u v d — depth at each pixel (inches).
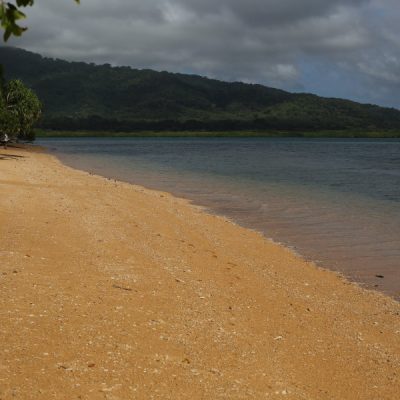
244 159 2810.0
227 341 328.2
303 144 6456.7
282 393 267.4
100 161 2396.7
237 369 289.3
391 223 817.5
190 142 6968.5
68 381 251.3
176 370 277.9
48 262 460.4
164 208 869.2
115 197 935.0
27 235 556.1
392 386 293.4
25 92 2464.3
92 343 298.0
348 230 757.3
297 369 301.6
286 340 345.4
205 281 461.4
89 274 437.7
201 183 1421.0
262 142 7396.7
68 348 287.9
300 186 1393.9
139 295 396.8
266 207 978.7
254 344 330.0
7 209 698.2
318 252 621.9
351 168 2210.9
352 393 279.9
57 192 922.1
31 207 733.3
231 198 1102.4
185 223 745.0
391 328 391.2
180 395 251.8
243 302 415.5
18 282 393.1
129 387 253.1
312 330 371.6
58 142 6151.6
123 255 516.1
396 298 463.5
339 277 522.3
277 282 490.3
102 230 624.7
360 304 443.5
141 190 1168.2
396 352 345.1
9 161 1808.6
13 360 265.1
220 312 382.0
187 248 586.9
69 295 377.1
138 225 684.7
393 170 2094.0
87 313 345.1
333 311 420.2
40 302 355.3
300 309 416.5
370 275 530.9
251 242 658.8
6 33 135.3
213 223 770.8
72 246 529.3
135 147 4618.6
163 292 412.2
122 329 324.8
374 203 1061.1
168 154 3292.3
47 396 235.5
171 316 359.9
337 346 345.7
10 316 323.0
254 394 261.9
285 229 758.5
